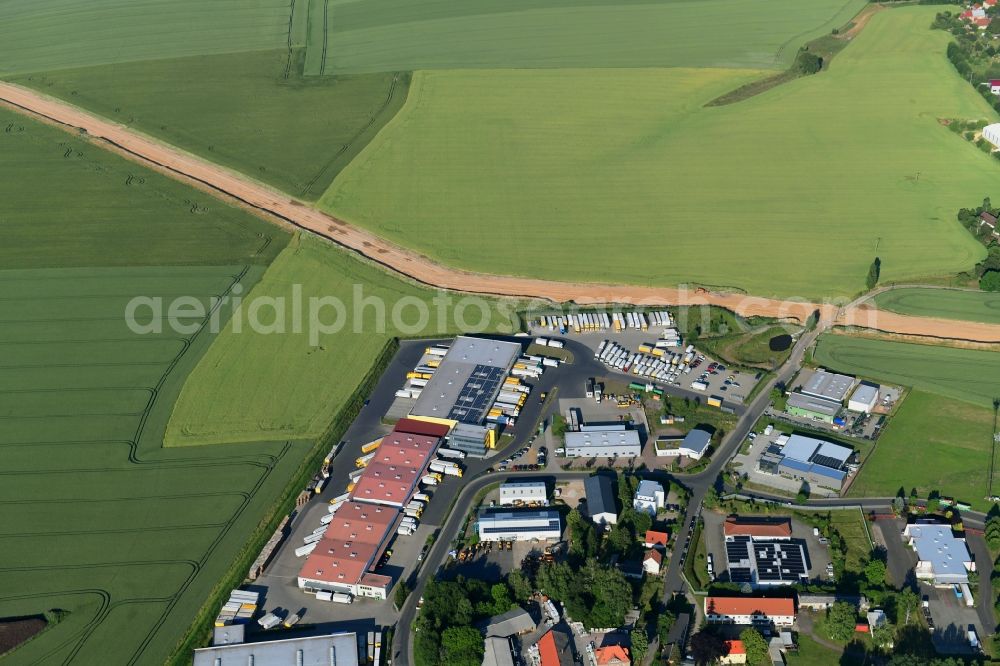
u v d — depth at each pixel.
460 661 188.25
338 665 186.88
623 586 196.25
